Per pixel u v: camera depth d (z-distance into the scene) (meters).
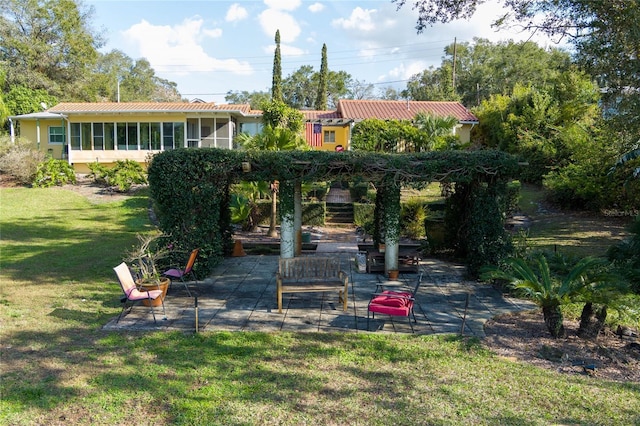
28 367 5.64
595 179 16.66
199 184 9.80
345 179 10.16
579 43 10.84
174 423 4.40
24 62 36.53
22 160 23.61
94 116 25.17
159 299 8.12
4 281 10.07
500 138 27.02
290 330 6.98
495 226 10.05
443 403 4.81
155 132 25.30
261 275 10.67
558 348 6.27
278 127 17.12
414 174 9.62
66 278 10.36
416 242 14.81
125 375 5.42
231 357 5.96
